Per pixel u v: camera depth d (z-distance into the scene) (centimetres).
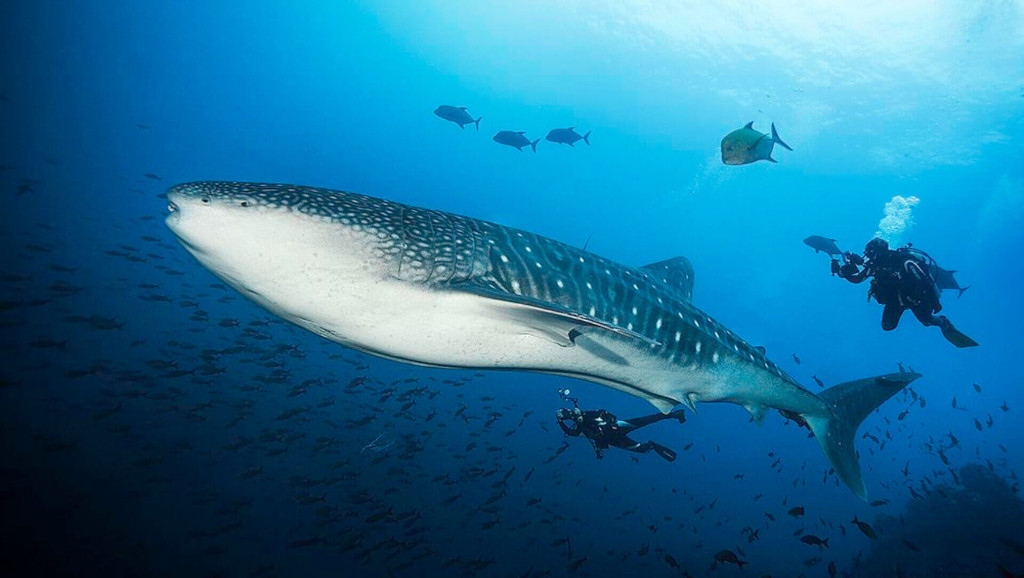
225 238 305
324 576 1276
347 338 376
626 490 3042
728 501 3556
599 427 720
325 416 2055
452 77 8844
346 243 327
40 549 995
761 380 585
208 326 2478
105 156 6650
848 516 3497
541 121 8731
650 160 8044
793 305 9450
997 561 1791
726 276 9662
